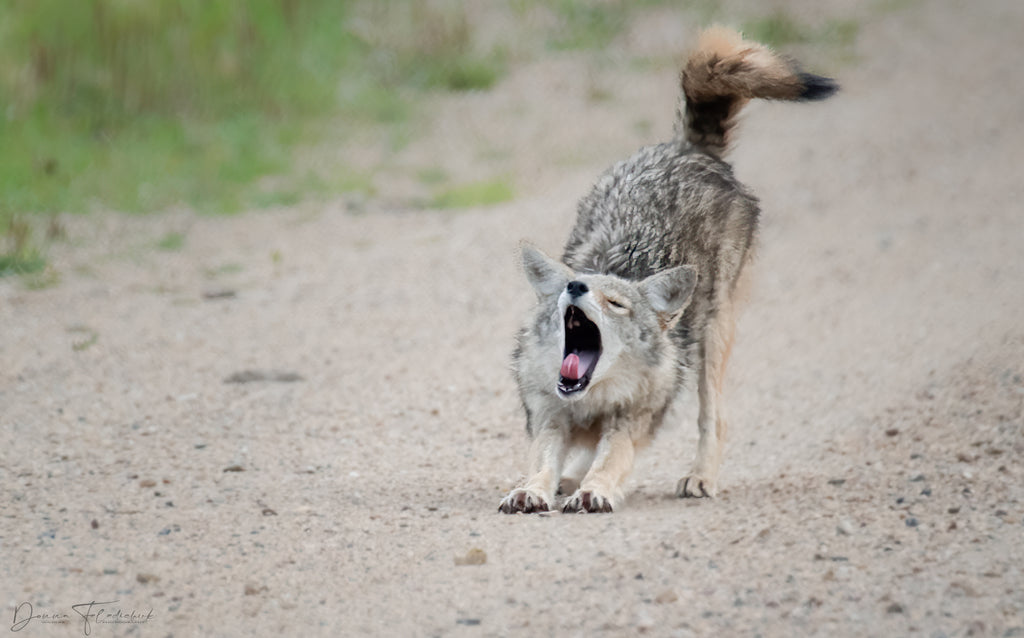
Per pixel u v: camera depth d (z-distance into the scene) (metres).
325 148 49.88
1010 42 62.28
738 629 11.79
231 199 42.91
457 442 21.97
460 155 50.03
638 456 18.62
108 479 18.91
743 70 20.62
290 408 23.92
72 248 36.56
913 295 29.42
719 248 20.23
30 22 49.34
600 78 60.81
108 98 48.47
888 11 70.00
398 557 14.73
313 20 59.53
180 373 26.16
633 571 13.59
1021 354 22.42
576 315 17.98
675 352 18.52
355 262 36.41
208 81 51.66
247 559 14.75
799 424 22.11
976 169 42.44
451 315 31.23
